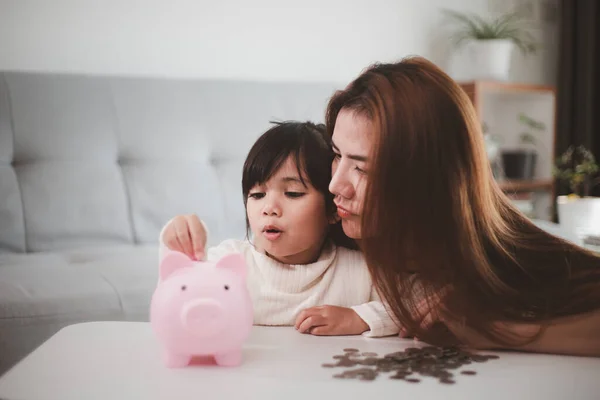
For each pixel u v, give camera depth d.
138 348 0.63
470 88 2.63
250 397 0.50
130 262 1.56
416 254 0.63
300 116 2.20
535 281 0.66
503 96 3.13
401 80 0.64
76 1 2.13
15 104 1.82
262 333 0.71
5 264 1.55
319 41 2.58
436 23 2.84
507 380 0.55
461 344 0.66
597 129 3.00
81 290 1.31
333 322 0.70
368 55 2.69
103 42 2.19
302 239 0.73
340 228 0.78
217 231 1.97
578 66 3.02
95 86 1.95
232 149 2.07
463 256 0.62
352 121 0.65
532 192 2.97
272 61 2.49
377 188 0.62
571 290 0.65
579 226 1.91
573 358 0.62
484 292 0.63
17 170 1.79
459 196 0.62
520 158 2.86
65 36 2.13
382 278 0.65
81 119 1.89
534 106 3.02
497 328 0.63
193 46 2.34
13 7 2.05
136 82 2.01
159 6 2.27
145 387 0.52
